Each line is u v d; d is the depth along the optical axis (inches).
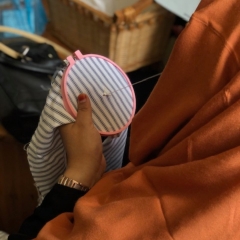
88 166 23.7
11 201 39.6
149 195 17.7
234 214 14.8
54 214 23.0
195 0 44.3
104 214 17.2
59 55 41.5
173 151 17.8
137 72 52.2
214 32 16.6
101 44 45.9
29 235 23.1
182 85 18.6
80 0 43.0
